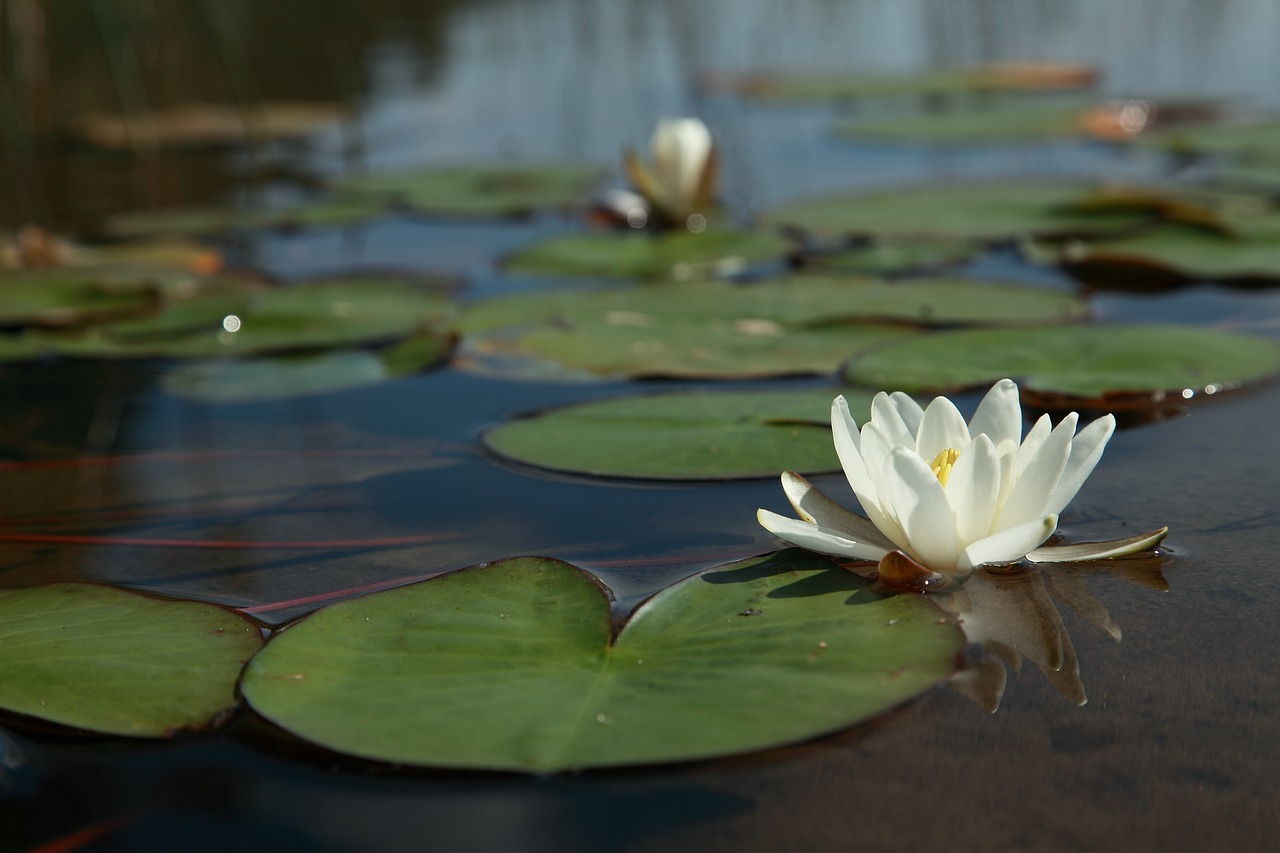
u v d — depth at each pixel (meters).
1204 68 7.45
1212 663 1.29
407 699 1.22
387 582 1.60
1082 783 1.09
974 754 1.14
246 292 3.43
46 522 1.90
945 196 4.23
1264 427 2.02
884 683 1.20
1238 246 3.37
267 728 1.24
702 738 1.12
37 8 6.25
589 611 1.39
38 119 6.34
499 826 1.07
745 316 2.87
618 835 1.05
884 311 2.86
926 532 1.46
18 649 1.38
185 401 2.58
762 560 1.54
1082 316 2.77
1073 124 5.70
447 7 10.67
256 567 1.67
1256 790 1.07
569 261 3.64
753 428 2.04
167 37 8.05
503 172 5.17
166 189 5.23
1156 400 2.15
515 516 1.81
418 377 2.64
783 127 6.49
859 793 1.09
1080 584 1.49
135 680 1.31
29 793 1.14
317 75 7.67
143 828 1.09
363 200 4.80
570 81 7.70
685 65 8.45
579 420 2.15
